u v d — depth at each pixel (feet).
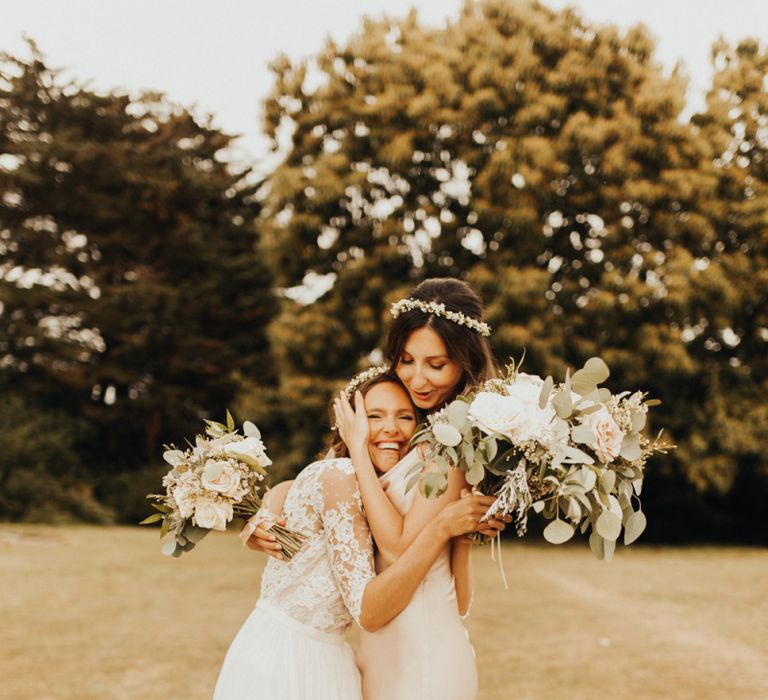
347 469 7.66
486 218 47.65
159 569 34.53
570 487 6.64
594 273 49.98
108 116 75.20
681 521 59.36
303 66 53.26
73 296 70.90
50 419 68.33
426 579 7.57
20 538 45.50
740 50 51.98
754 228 48.57
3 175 68.64
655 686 17.69
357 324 49.42
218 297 73.97
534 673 18.67
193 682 17.61
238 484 7.39
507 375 7.77
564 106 48.44
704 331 50.55
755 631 23.47
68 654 19.86
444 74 49.80
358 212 52.26
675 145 48.55
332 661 7.63
